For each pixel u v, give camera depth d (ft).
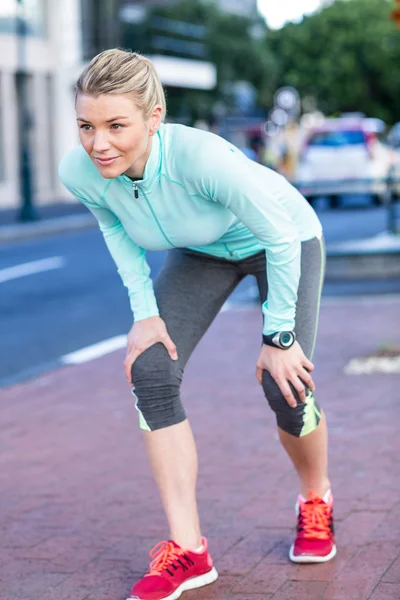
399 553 11.94
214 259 11.48
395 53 182.09
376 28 182.39
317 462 11.62
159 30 142.72
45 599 11.30
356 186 44.62
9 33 101.50
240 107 159.43
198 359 25.53
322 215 67.72
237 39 156.46
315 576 11.39
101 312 36.11
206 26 152.35
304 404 11.04
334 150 75.05
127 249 11.52
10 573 12.14
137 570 12.06
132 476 16.08
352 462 15.94
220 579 11.49
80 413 20.83
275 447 17.17
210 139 10.21
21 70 80.59
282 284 10.60
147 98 9.78
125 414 20.53
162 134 10.34
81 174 10.80
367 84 185.68
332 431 17.95
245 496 14.57
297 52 184.14
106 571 12.08
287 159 104.63
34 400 22.36
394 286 37.22
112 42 113.91
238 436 18.04
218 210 10.66
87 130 9.85
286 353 10.78
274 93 182.09
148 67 9.89
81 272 48.08
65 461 17.22
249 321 31.45
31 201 78.23
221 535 12.97
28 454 17.83
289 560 11.94
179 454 11.18
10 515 14.43
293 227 10.53
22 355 28.76
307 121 187.32
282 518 13.51
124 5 135.85
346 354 24.90
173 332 11.18
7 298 40.50
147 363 10.98
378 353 24.41
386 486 14.61
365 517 13.29
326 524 11.84
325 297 35.47
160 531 13.42
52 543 13.15
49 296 40.63
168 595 10.94
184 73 135.74
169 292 11.39
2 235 67.41
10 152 100.99
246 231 11.16
